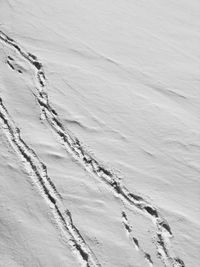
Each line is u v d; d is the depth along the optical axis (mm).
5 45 10008
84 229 6102
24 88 8625
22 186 6449
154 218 6516
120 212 6496
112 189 6867
